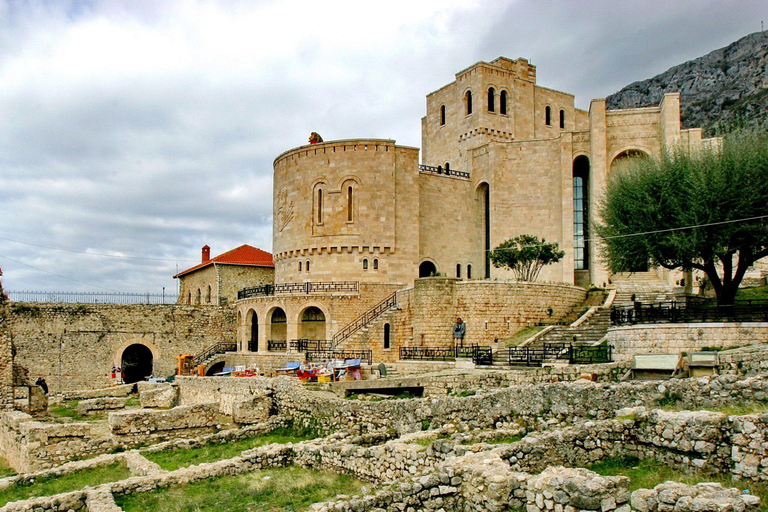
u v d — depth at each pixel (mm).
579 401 18766
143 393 40875
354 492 16641
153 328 60656
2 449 30438
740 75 175500
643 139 55406
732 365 21031
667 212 33375
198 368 55188
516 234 59438
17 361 54375
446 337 41844
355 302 53125
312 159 58438
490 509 11484
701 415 13352
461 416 21141
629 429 14648
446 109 73875
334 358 46531
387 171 57344
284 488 17297
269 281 72375
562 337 35844
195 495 17391
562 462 14180
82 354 57156
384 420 23594
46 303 56312
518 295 42375
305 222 58062
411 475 15867
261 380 32656
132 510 16266
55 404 45375
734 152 32938
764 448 12125
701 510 9297
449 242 61375
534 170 59625
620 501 10297
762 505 10641
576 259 58219
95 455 25266
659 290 49500
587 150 57281
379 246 56281
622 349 28625
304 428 27312
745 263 32844
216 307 63844
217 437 26062
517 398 20078
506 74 70500
